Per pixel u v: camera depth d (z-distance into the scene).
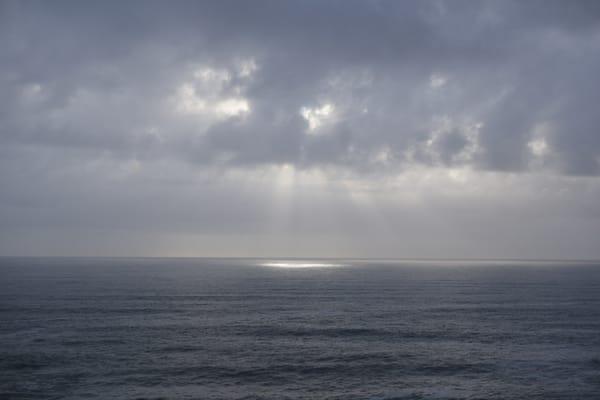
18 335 58.28
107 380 41.16
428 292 120.69
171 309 83.19
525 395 38.44
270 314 78.88
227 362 47.16
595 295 112.06
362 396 38.19
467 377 42.94
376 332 62.81
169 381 41.28
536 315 78.38
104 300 95.19
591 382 41.53
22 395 37.28
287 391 39.25
